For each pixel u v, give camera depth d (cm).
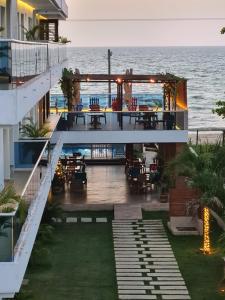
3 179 1942
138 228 2823
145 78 3409
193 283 2184
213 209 2361
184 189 2795
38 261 2323
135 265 2358
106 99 3853
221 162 2384
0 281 1331
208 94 11106
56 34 3697
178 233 2712
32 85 1688
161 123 3159
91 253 2484
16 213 1367
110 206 3072
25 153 2100
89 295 2072
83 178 3394
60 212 2825
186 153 2450
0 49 1402
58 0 3159
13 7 2505
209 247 2495
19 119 1395
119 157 4128
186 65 18238
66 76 3381
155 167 3481
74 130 3167
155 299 2045
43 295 2062
